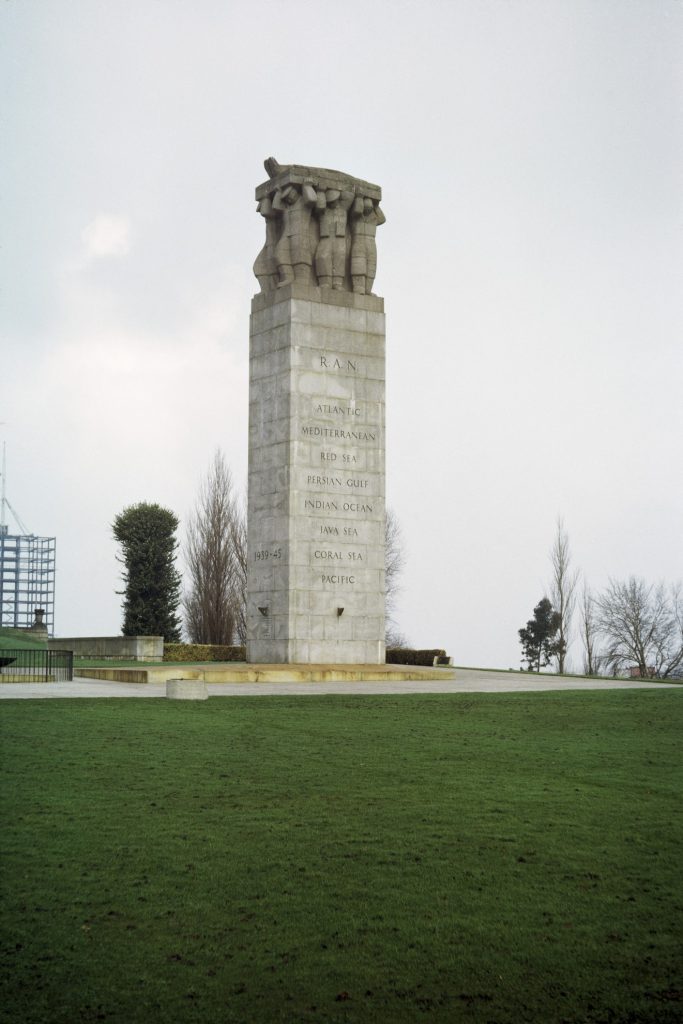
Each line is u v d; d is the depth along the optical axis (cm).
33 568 11281
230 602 7881
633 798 1981
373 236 4662
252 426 4591
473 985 1262
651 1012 1220
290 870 1560
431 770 2144
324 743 2381
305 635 4378
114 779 1981
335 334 4512
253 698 3156
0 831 1673
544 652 9844
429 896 1487
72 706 2791
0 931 1348
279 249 4569
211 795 1902
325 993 1232
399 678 4262
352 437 4516
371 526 4538
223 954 1310
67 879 1503
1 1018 1162
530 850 1673
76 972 1261
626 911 1463
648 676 8281
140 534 7725
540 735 2598
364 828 1748
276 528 4434
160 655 6250
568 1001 1236
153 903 1438
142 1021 1168
